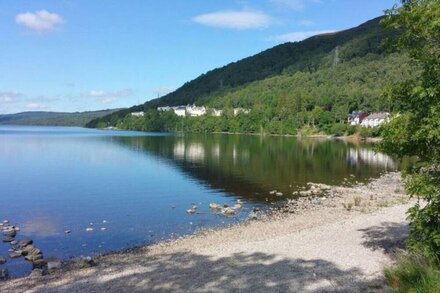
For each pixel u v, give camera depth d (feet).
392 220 81.15
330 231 75.15
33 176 169.48
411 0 43.37
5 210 107.96
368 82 595.06
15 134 574.56
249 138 465.47
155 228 90.79
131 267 60.29
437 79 39.75
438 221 41.98
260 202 118.32
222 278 50.80
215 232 85.76
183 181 156.25
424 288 35.83
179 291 47.11
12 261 68.59
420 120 41.52
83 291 49.62
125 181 156.56
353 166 200.95
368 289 42.32
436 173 42.27
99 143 374.84
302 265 54.19
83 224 94.07
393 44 46.01
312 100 555.28
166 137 495.41
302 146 332.39
